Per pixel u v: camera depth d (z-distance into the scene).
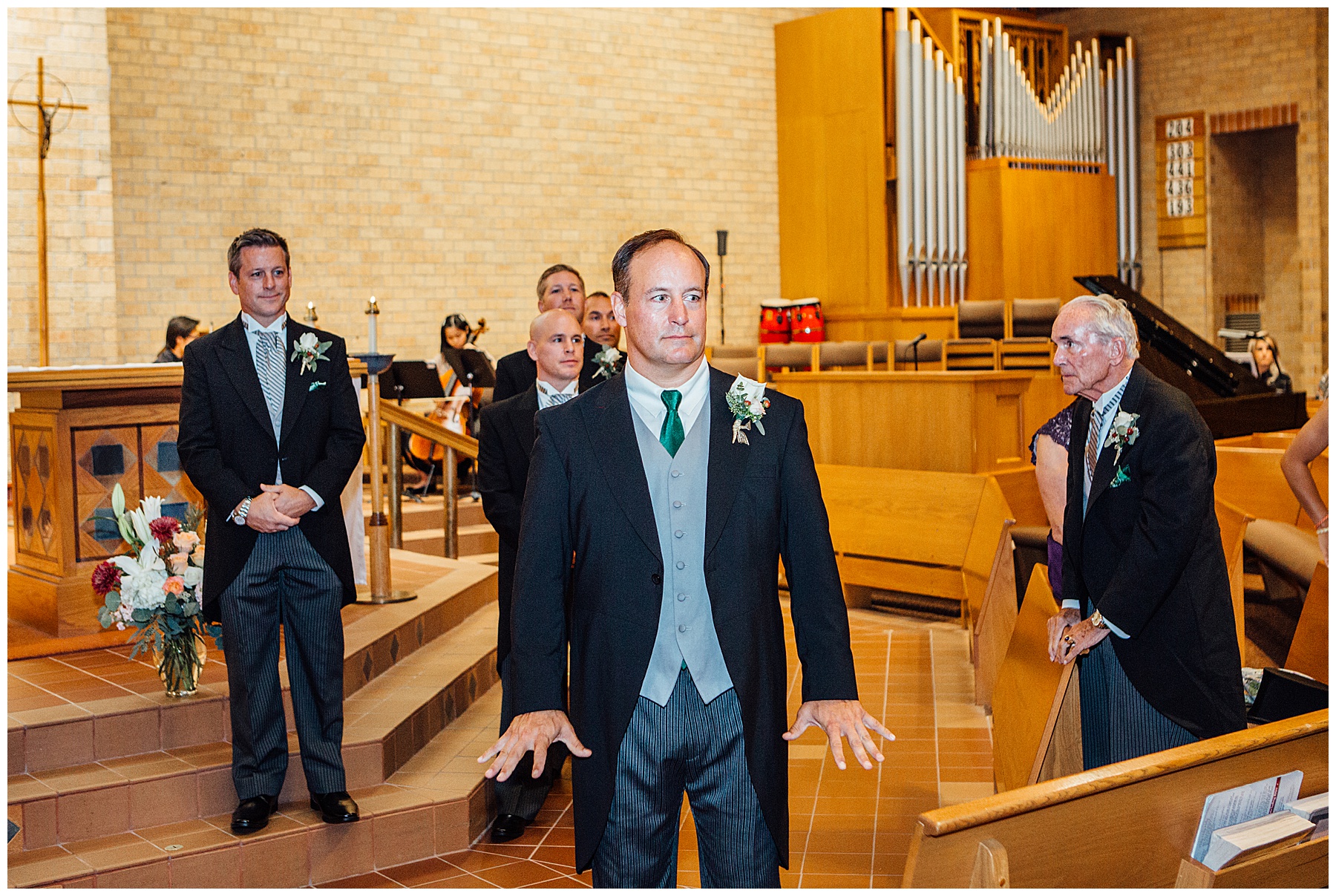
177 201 9.40
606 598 2.02
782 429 2.09
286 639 3.29
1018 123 12.05
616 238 11.66
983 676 4.67
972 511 5.92
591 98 11.43
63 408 4.22
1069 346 2.80
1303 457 3.37
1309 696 3.06
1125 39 13.16
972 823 1.68
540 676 1.99
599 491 2.03
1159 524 2.61
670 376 2.05
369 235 10.29
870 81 11.93
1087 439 2.88
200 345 3.23
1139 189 13.44
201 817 3.29
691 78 12.05
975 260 12.11
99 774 3.25
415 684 4.17
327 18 10.00
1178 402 2.69
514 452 3.46
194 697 3.58
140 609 3.50
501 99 10.92
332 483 3.21
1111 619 2.67
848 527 6.52
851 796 3.74
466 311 10.82
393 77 10.34
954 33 11.97
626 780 2.01
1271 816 2.11
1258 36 12.41
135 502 4.38
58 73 7.95
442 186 10.64
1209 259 13.01
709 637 2.01
